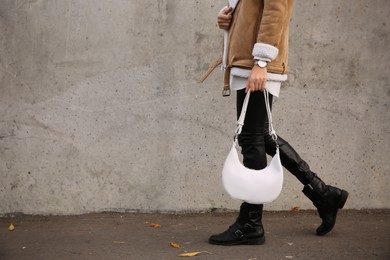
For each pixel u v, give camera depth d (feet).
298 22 15.87
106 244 13.74
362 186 16.26
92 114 15.89
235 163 12.63
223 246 13.39
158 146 15.97
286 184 16.21
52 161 15.97
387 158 16.25
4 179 16.03
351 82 16.06
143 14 15.69
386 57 16.06
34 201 16.08
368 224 15.20
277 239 13.88
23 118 15.87
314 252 12.92
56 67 15.75
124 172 16.03
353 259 12.47
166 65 15.79
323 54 15.96
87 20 15.67
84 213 16.12
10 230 15.01
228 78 12.98
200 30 15.72
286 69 12.85
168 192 16.10
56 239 14.21
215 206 16.17
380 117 16.19
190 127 15.93
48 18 15.66
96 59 15.75
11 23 15.67
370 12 15.96
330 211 13.89
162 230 14.85
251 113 12.87
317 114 16.06
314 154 16.12
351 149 16.20
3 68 15.75
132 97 15.85
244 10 12.50
